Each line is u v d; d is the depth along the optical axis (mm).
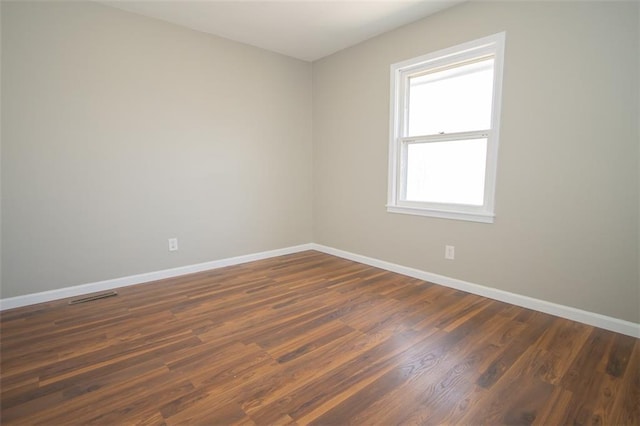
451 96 2910
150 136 3062
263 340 2033
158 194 3158
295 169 4242
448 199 3008
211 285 3043
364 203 3732
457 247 2900
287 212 4223
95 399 1498
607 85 2041
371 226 3678
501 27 2459
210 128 3441
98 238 2857
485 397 1507
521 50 2373
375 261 3662
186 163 3311
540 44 2283
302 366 1756
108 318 2344
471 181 2832
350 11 2846
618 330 2090
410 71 3176
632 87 1960
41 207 2580
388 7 2766
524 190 2449
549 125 2291
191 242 3414
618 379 1624
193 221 3410
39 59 2486
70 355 1861
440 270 3047
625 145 2006
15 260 2506
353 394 1531
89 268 2828
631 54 1950
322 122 4184
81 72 2668
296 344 1985
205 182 3459
